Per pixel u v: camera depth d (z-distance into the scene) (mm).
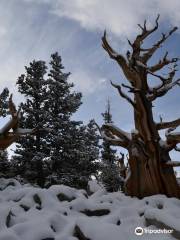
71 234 7508
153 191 11492
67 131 30281
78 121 31812
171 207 9391
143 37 12438
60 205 9625
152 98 11969
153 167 11562
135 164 11914
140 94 11805
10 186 11828
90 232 7195
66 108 31344
